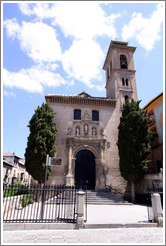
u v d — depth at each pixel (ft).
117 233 23.39
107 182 73.36
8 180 119.55
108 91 107.55
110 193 64.18
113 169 76.02
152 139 80.84
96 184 72.28
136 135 67.92
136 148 66.54
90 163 77.61
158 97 78.74
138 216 35.32
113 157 78.28
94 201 57.72
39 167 61.52
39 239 20.36
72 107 85.20
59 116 82.23
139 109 73.87
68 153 74.69
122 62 101.09
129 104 75.87
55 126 73.61
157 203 29.07
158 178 57.47
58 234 22.50
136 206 53.52
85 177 74.84
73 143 77.36
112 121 85.40
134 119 70.69
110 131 83.20
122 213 38.99
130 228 26.16
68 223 25.59
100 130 82.07
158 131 78.79
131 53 104.42
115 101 88.58
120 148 70.85
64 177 71.05
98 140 78.38
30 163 62.39
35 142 64.13
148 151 66.64
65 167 72.69
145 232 23.97
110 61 108.58
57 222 25.93
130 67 100.48
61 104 85.05
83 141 78.48
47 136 66.69
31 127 68.13
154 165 78.79
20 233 22.66
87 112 85.25
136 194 70.85
